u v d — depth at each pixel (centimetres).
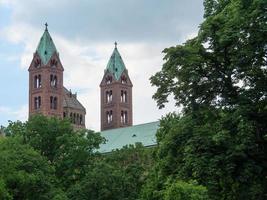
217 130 3709
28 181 7219
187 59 3778
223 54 3766
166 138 3972
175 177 4106
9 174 7131
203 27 3741
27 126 9700
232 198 3781
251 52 3600
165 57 3862
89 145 9925
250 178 3669
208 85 3850
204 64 3850
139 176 10294
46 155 9556
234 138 3641
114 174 9344
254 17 3503
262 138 3722
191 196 5688
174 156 3969
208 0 4147
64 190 9112
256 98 3716
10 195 6619
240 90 3819
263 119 3694
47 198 7600
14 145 7931
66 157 9538
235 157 3562
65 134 9562
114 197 9194
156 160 7256
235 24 3572
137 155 11238
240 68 3734
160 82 4000
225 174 3600
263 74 3744
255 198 3712
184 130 3866
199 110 3884
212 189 3706
